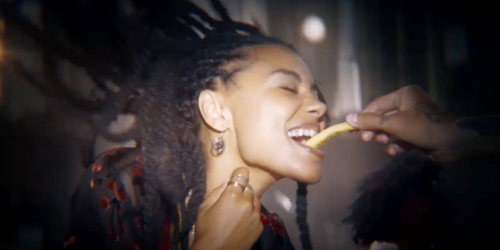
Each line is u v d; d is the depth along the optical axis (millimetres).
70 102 1517
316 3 1378
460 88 1386
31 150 1611
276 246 1317
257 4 1370
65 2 1479
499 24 1393
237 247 1201
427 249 1357
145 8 1387
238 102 1257
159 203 1221
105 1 1434
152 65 1340
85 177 1225
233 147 1264
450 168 1357
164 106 1286
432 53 1398
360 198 1362
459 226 1370
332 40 1375
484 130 1337
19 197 1638
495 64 1384
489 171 1344
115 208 1188
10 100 1587
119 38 1409
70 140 1576
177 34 1348
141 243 1195
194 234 1218
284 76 1277
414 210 1361
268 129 1250
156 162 1242
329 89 1365
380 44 1387
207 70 1278
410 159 1357
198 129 1269
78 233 1188
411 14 1400
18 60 1550
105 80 1443
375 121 1328
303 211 1344
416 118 1347
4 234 1634
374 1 1383
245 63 1274
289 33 1367
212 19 1359
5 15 1526
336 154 1362
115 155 1245
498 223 1340
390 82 1380
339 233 1359
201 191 1243
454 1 1407
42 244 1627
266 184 1305
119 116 1423
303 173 1260
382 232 1360
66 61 1505
